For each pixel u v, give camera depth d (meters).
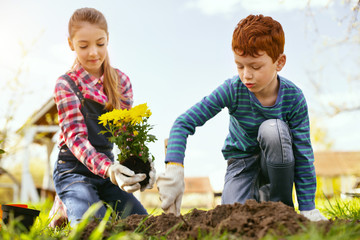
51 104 7.58
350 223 1.70
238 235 1.47
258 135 2.20
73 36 2.53
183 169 1.97
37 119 7.79
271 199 2.27
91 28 2.50
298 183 2.23
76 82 2.64
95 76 2.75
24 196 8.33
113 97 2.74
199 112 2.21
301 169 2.23
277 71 2.17
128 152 2.23
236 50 2.03
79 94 2.60
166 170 1.96
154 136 2.25
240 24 2.07
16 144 6.82
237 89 2.30
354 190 5.63
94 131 2.63
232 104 2.33
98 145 2.66
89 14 2.53
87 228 1.64
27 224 1.96
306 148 2.25
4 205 2.02
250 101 2.30
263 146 2.17
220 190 9.61
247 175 2.47
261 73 2.03
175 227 1.67
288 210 1.61
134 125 2.26
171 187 1.90
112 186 2.70
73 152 2.42
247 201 1.69
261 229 1.48
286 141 2.11
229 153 2.55
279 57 2.11
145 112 2.27
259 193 2.52
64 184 2.56
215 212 1.71
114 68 2.88
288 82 2.32
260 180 2.51
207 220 1.70
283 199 2.24
